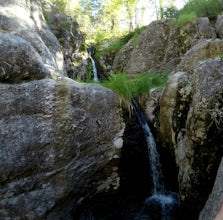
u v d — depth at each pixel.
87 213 4.14
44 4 7.42
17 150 3.20
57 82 3.63
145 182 5.21
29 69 3.49
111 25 19.08
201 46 5.53
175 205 4.75
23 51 3.47
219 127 3.62
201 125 3.73
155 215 4.74
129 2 17.31
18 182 3.21
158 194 5.30
